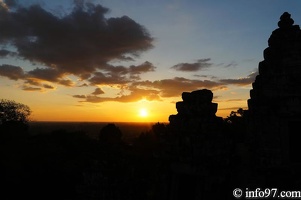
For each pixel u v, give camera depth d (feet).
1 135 95.40
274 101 32.01
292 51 32.01
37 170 80.23
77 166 84.17
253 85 34.71
